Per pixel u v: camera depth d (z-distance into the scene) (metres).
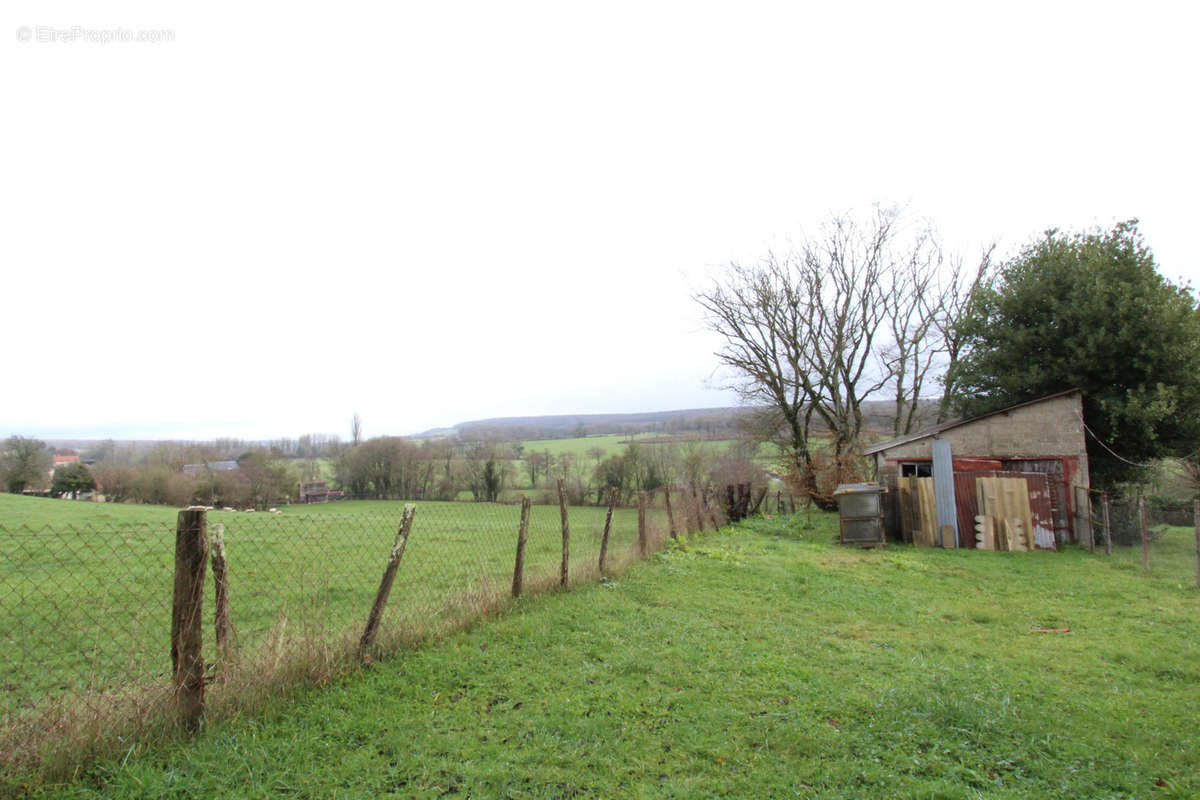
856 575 12.30
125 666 5.94
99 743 4.04
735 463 37.44
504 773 4.12
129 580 9.84
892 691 5.54
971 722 4.91
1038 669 6.57
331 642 5.78
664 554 13.20
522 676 5.84
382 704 5.10
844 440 31.00
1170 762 4.45
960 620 8.80
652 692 5.55
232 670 4.86
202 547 4.55
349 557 13.13
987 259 32.91
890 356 34.44
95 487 38.66
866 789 4.03
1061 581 12.12
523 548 8.65
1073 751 4.54
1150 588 11.30
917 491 17.95
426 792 3.90
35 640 6.78
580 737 4.67
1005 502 16.97
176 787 3.81
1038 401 20.00
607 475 40.75
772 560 13.61
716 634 7.48
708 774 4.20
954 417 30.11
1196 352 17.92
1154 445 19.30
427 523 19.77
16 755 3.78
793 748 4.54
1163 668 6.60
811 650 7.01
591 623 7.65
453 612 7.34
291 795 3.83
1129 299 18.69
